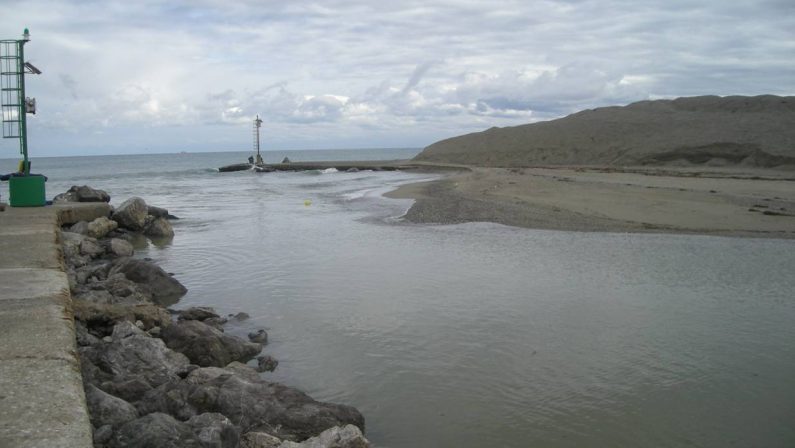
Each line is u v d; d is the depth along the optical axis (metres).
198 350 7.38
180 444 4.44
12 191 17.91
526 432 5.82
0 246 10.55
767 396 6.61
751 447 5.54
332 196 32.94
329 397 6.63
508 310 9.83
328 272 12.73
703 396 6.60
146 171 79.38
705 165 51.75
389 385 6.94
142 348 6.59
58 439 3.77
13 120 17.33
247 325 9.20
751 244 16.12
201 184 48.22
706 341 8.38
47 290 7.36
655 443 5.60
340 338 8.56
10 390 4.43
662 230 18.48
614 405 6.38
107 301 9.36
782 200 24.61
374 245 16.11
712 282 11.76
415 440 5.70
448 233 18.23
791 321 9.28
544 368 7.39
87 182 52.72
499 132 81.88
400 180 50.22
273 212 24.81
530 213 22.02
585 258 14.18
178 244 16.92
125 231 18.69
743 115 62.25
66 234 15.10
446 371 7.32
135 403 5.44
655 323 9.17
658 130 64.56
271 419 5.55
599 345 8.20
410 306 10.08
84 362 6.14
